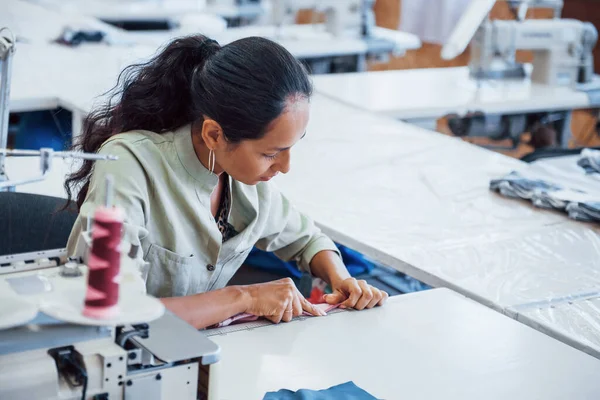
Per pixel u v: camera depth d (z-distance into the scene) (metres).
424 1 5.17
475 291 1.90
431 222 2.36
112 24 5.40
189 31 4.39
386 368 1.51
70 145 2.00
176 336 1.21
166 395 1.17
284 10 4.71
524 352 1.62
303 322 1.68
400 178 2.74
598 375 1.55
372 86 4.01
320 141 3.09
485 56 4.12
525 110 3.83
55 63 3.71
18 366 1.07
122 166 1.66
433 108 3.65
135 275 1.17
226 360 1.49
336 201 2.49
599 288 1.96
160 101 1.73
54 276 1.18
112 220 1.04
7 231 2.00
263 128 1.54
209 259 1.82
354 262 2.70
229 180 1.85
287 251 2.06
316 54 4.51
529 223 2.39
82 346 1.12
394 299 1.83
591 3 5.51
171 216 1.73
